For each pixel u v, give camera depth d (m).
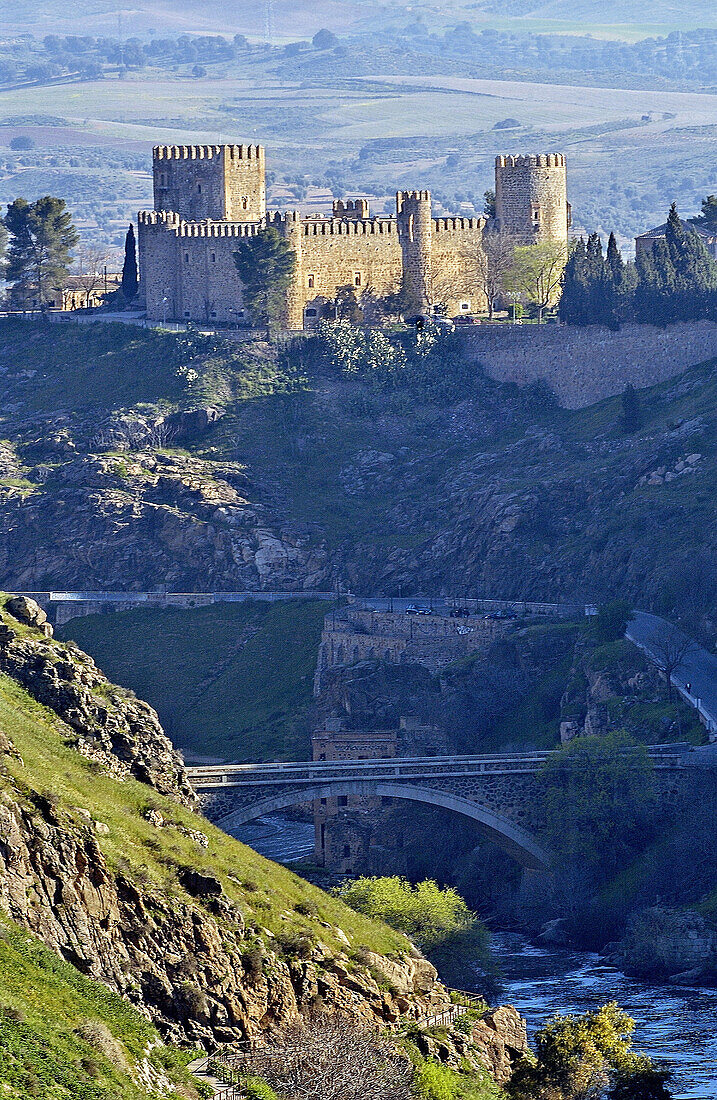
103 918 164.12
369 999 183.38
